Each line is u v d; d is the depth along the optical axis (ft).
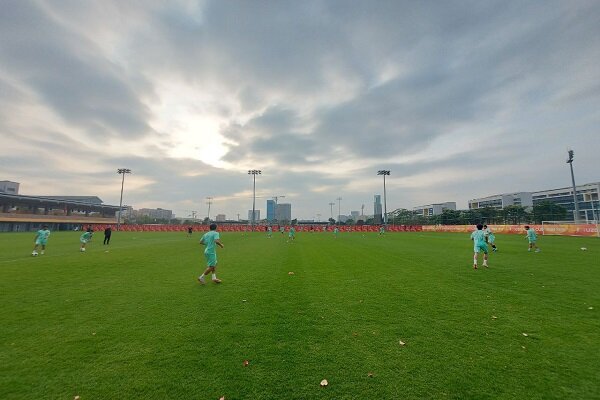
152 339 18.06
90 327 20.08
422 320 21.38
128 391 12.66
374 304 25.55
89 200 396.98
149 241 110.22
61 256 60.90
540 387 12.89
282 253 67.41
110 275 39.50
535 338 18.07
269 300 26.94
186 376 13.85
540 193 346.74
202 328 19.88
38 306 25.07
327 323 20.85
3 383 13.23
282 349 16.70
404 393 12.54
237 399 12.16
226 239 125.90
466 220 236.84
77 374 14.02
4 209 227.40
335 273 40.68
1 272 41.73
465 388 12.87
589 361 15.17
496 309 23.88
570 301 25.86
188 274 40.29
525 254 60.64
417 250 73.00
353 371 14.33
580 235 124.67
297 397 12.30
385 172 251.60
